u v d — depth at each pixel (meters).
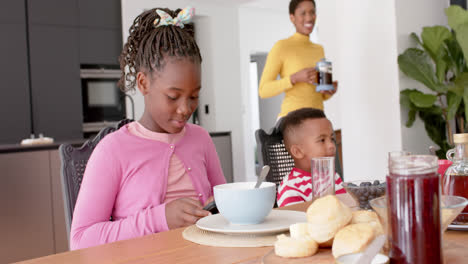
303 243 0.63
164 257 0.68
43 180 2.90
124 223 1.00
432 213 0.53
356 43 3.48
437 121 3.36
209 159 1.37
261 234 0.78
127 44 1.25
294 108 2.92
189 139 1.29
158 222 0.97
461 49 3.19
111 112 5.80
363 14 3.41
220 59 6.68
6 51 5.17
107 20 5.77
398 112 3.24
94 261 0.68
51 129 5.43
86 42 5.63
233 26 6.81
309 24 2.98
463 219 0.80
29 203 2.84
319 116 1.60
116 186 1.13
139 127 1.23
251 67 8.75
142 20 1.20
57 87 5.46
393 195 0.54
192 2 6.34
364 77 3.45
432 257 0.52
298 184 1.48
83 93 5.61
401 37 3.24
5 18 5.16
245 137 7.27
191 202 0.99
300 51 2.99
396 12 3.21
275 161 1.64
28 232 2.84
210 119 6.72
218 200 0.82
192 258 0.67
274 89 2.94
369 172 3.46
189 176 1.23
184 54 1.10
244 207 0.79
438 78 3.10
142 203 1.14
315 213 0.65
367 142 3.46
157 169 1.17
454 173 0.85
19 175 2.81
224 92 6.74
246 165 7.27
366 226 0.61
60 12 5.46
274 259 0.63
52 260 0.69
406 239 0.53
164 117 1.14
